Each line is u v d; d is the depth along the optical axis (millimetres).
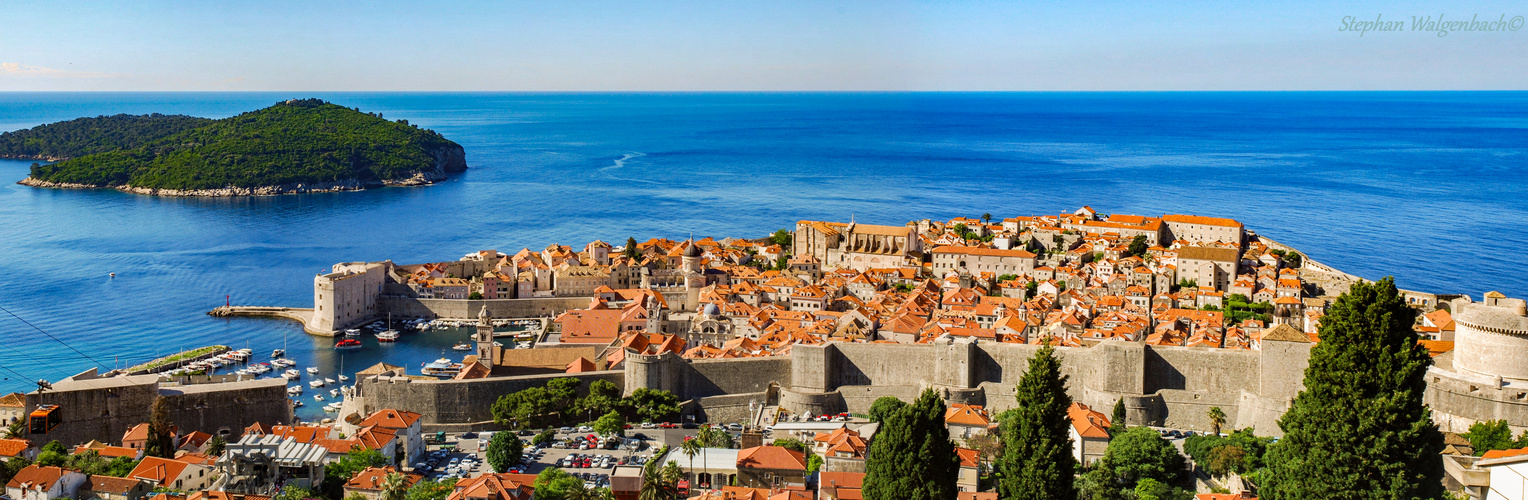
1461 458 171500
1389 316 129750
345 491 188875
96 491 184750
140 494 186000
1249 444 199625
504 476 190625
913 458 143750
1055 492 142375
